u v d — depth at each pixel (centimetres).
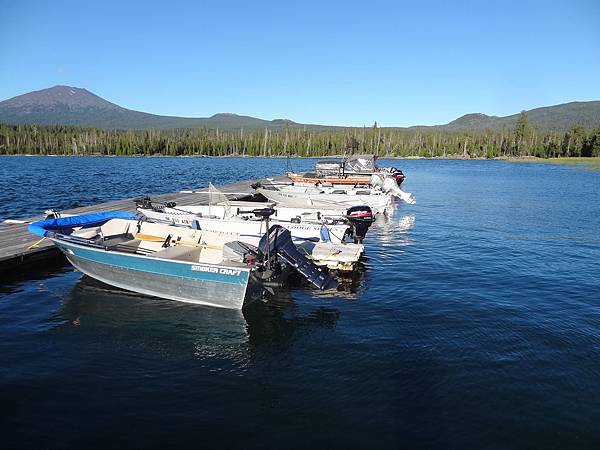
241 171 6469
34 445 532
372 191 2627
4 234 1474
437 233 2012
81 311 978
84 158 11869
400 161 11475
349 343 837
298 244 1391
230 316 968
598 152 11038
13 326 891
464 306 1041
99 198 3012
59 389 658
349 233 1549
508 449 541
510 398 650
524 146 12750
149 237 1286
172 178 4997
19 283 1153
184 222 1548
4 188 3600
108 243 1235
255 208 1756
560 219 2450
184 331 887
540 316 984
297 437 554
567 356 789
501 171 7319
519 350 809
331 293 1134
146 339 848
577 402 643
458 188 4372
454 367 742
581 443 555
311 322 943
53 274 1228
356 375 714
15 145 13538
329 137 12031
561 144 11869
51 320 927
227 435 557
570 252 1638
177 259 1076
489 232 2047
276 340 851
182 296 1026
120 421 582
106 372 714
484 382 694
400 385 684
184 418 591
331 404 629
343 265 1305
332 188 2722
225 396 648
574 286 1214
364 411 613
